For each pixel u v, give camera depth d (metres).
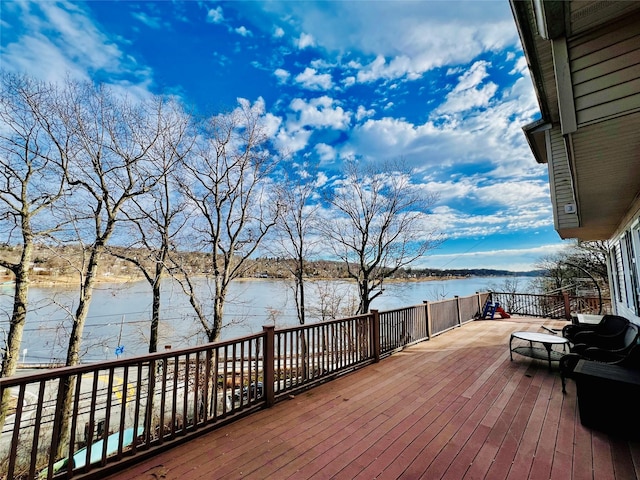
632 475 2.24
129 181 10.76
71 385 8.65
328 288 16.58
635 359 3.29
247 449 2.65
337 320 4.59
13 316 8.58
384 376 4.51
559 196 5.73
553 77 2.99
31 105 9.00
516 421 3.09
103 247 10.09
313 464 2.43
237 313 13.59
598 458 2.45
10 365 8.34
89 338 10.56
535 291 23.70
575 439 2.74
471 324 8.89
